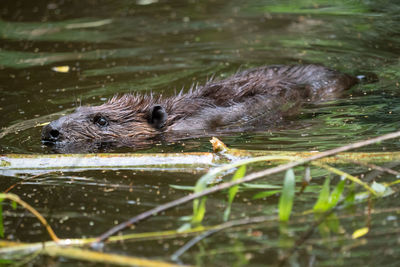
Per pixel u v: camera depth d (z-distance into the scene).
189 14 20.94
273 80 13.04
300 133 10.71
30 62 16.33
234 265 6.27
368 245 6.55
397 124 10.70
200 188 7.21
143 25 19.81
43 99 13.39
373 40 17.06
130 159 9.36
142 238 6.96
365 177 8.32
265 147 10.01
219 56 16.53
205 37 18.30
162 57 16.58
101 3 22.80
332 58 15.81
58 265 6.51
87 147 10.82
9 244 6.99
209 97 12.41
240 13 20.72
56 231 7.29
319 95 12.82
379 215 7.23
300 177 8.52
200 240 6.85
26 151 10.39
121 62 16.19
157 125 11.85
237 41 17.78
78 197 8.30
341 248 6.52
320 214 7.35
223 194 8.09
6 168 9.49
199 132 11.52
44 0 23.09
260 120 11.73
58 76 15.09
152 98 12.43
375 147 9.46
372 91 12.98
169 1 22.86
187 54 16.77
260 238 6.82
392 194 7.77
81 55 16.88
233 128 11.55
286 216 7.08
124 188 8.51
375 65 14.98
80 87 14.19
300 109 12.17
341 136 10.31
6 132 11.40
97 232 7.21
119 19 20.59
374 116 11.30
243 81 12.83
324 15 19.78
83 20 20.59
